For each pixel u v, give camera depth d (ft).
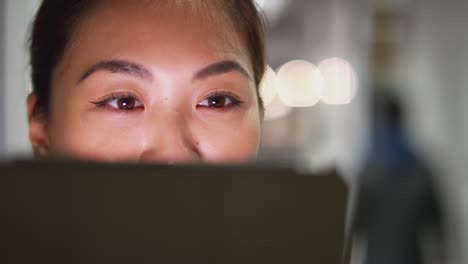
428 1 8.52
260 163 1.22
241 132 1.92
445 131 8.30
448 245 4.76
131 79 1.85
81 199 1.20
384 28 8.87
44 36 1.92
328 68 9.80
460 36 8.24
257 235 1.21
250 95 1.95
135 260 1.21
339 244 1.21
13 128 3.06
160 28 1.86
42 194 1.20
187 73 1.86
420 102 8.40
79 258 1.21
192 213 1.21
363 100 9.36
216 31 1.90
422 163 4.73
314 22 9.86
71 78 1.87
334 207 1.21
